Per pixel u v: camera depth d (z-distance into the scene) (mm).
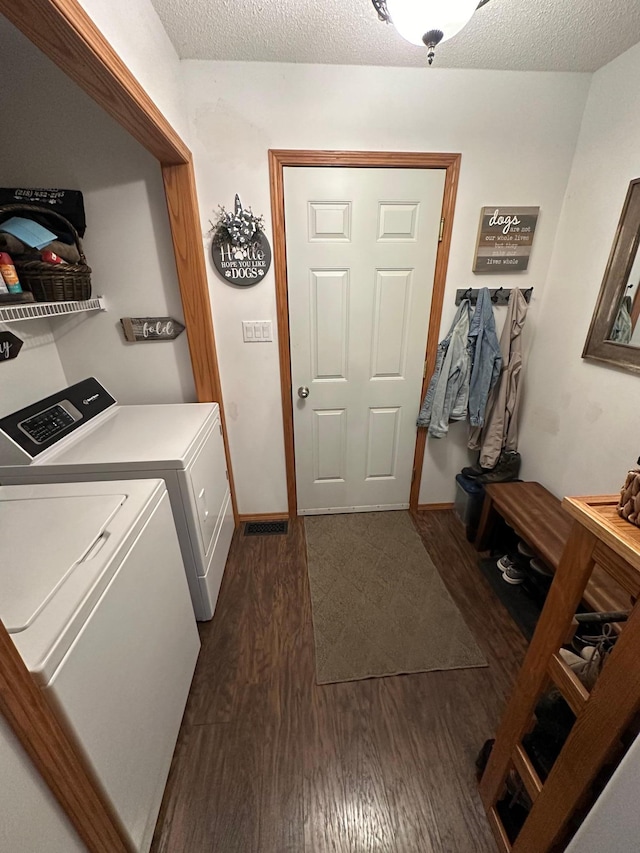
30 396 1577
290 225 1711
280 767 1129
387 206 1712
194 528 1403
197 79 1470
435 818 1021
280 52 1405
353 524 2277
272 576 1876
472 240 1803
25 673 542
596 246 1567
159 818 1020
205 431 1621
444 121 1599
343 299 1864
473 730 1225
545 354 1906
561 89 1575
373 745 1184
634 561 537
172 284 1742
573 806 682
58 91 1415
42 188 1543
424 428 2178
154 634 1014
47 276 1367
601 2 1147
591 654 819
